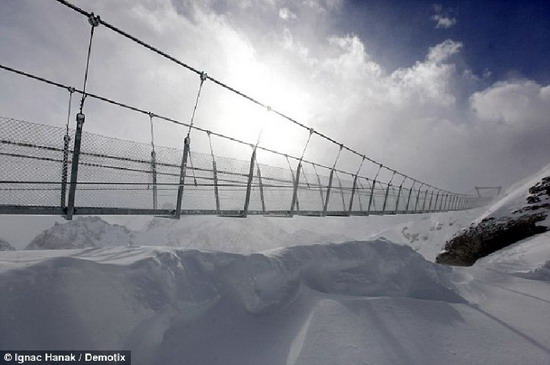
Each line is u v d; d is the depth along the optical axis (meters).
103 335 1.67
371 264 3.68
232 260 2.73
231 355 2.00
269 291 2.74
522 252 9.93
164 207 4.60
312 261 3.36
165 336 1.99
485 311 3.29
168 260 2.30
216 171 5.39
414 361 2.19
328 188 9.03
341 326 2.47
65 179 3.48
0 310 1.53
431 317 2.90
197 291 2.29
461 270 5.01
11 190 3.11
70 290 1.76
